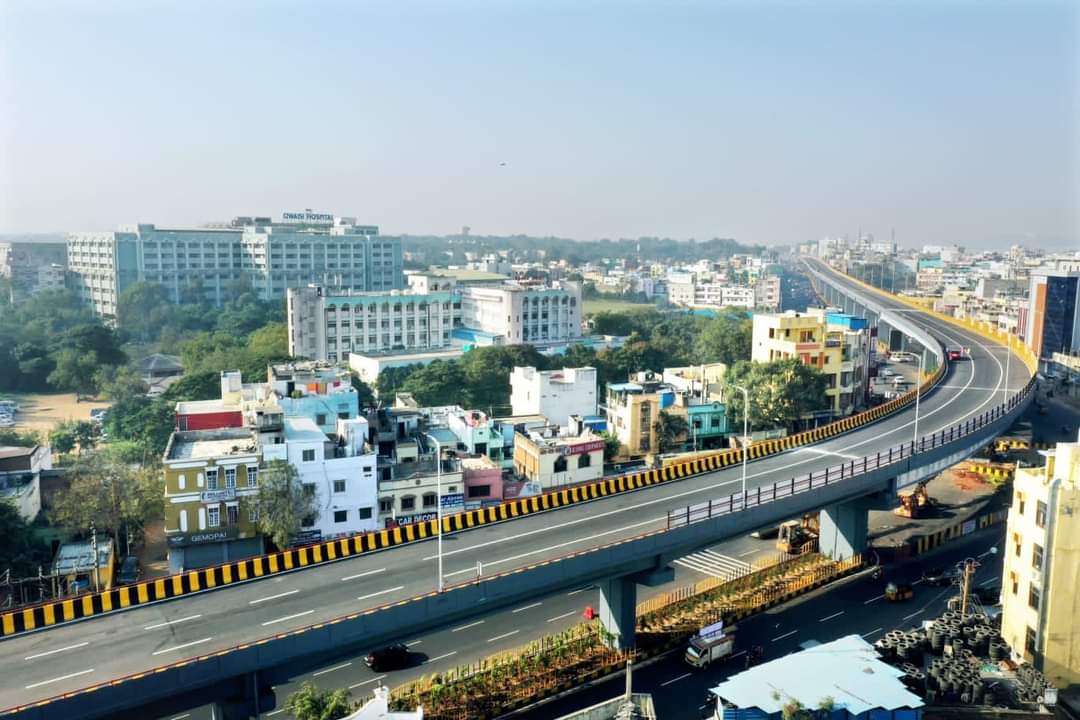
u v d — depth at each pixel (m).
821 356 132.00
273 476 78.25
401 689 58.97
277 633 48.59
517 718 56.62
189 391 131.75
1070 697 56.16
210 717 57.00
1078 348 194.75
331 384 102.75
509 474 104.19
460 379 147.38
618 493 77.69
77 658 46.00
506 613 73.62
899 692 47.00
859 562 83.00
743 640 68.62
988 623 62.25
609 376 162.62
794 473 84.56
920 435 101.69
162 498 86.94
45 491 92.44
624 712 48.78
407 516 88.25
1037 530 59.53
